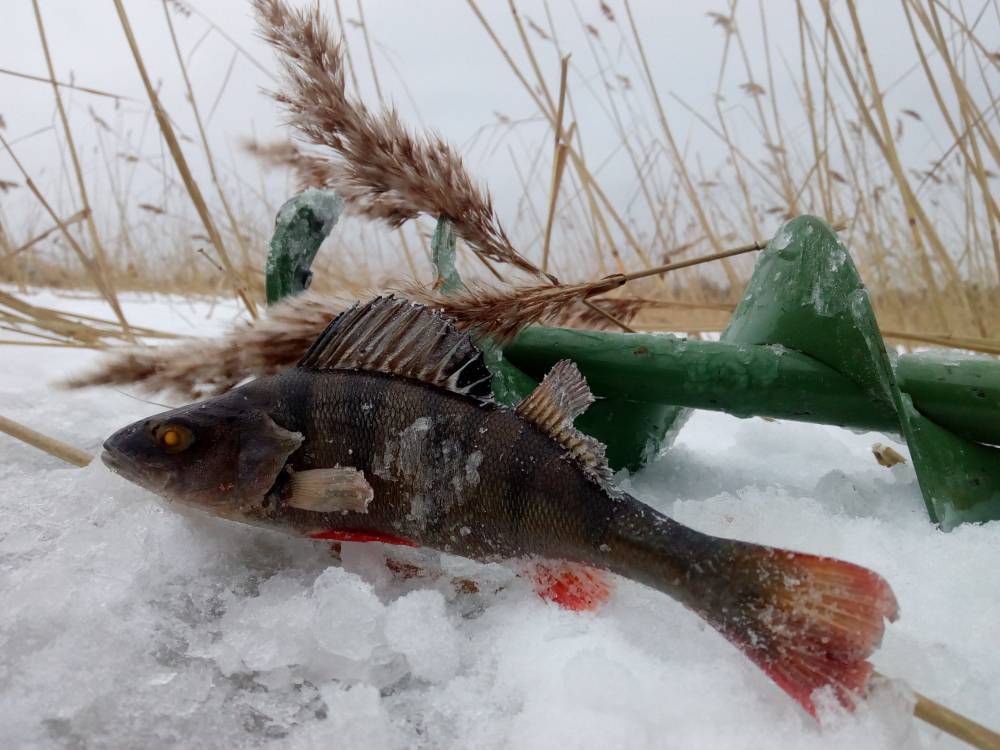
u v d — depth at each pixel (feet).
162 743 0.47
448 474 0.60
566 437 0.59
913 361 0.79
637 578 0.55
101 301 2.33
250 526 0.67
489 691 0.52
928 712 0.45
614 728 0.46
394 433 0.61
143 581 0.61
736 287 1.56
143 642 0.54
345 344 0.65
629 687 0.49
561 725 0.47
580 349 0.81
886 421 0.78
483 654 0.55
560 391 0.60
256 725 0.49
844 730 0.45
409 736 0.48
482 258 0.93
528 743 0.46
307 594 0.59
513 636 0.56
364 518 0.61
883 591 0.46
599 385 0.82
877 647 0.45
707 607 0.51
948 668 0.52
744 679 0.51
